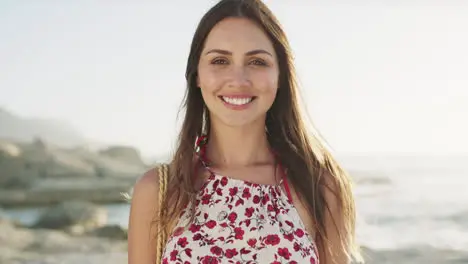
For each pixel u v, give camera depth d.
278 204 3.20
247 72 3.07
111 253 13.32
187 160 3.24
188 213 3.15
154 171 3.29
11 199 17.28
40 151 19.17
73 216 15.23
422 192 19.50
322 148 3.44
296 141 3.33
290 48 3.26
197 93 3.31
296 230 3.14
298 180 3.28
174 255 3.07
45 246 13.54
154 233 3.23
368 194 19.72
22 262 12.52
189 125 3.30
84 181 18.52
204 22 3.17
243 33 3.09
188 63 3.28
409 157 25.83
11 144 19.31
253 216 3.13
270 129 3.38
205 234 3.11
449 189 20.00
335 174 3.38
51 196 17.72
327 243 3.27
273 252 3.07
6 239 13.72
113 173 18.92
